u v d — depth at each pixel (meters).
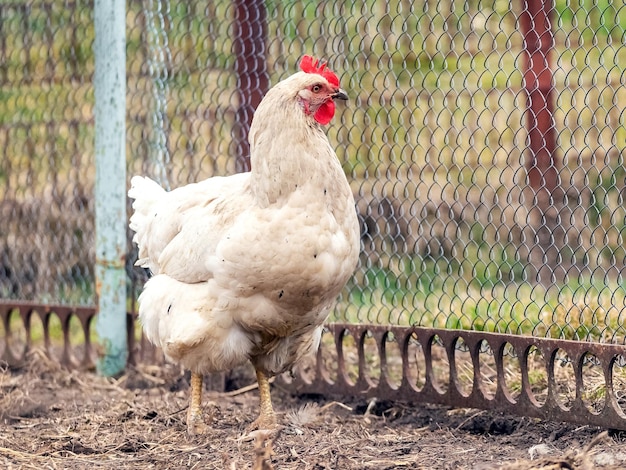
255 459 4.80
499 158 9.65
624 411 5.51
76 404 6.78
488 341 5.93
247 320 5.37
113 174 7.50
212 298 5.39
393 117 8.95
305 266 5.07
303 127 5.12
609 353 5.33
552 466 4.57
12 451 5.53
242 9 7.70
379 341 6.47
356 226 5.34
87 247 8.80
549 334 6.17
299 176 5.06
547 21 6.23
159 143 7.67
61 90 8.64
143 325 5.85
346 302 7.61
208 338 5.43
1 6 8.75
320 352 6.78
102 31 7.43
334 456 5.23
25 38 9.33
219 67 7.82
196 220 5.46
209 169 8.52
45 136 9.16
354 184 8.99
